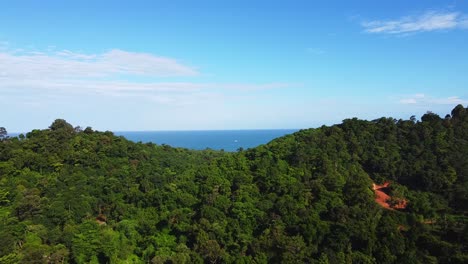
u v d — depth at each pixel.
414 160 88.69
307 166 87.12
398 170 87.50
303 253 63.38
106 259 71.12
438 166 85.62
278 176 82.88
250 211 75.00
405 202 78.19
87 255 69.88
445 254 61.06
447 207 75.69
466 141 93.44
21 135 107.06
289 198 75.00
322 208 72.94
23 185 83.62
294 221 70.31
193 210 81.62
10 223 72.12
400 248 62.97
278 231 68.00
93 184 89.75
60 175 90.44
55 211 77.19
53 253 66.19
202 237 69.31
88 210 82.12
